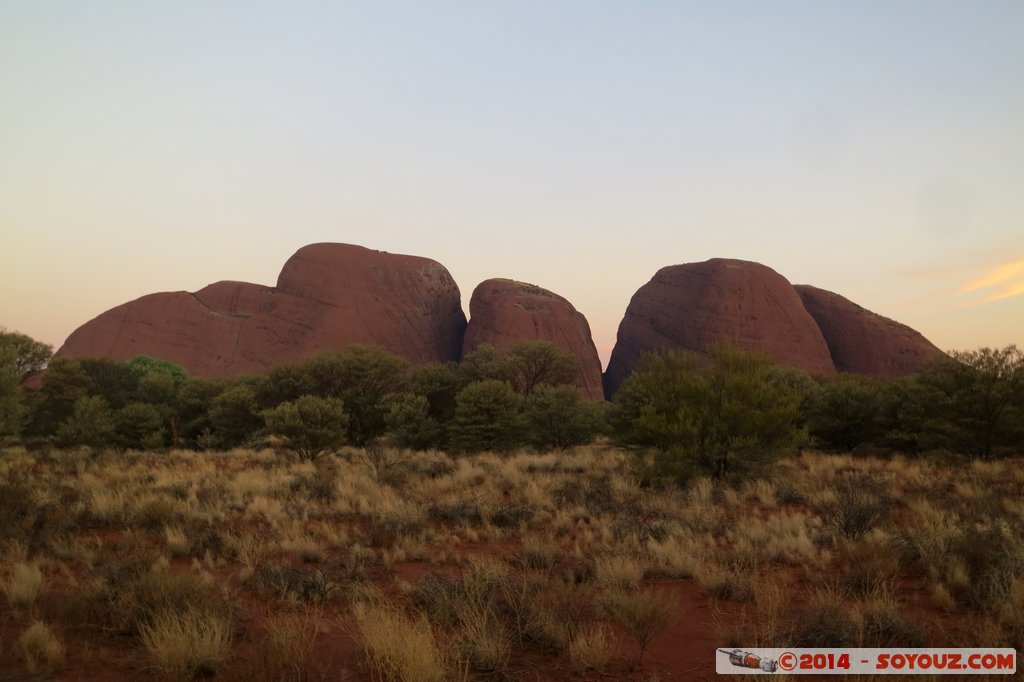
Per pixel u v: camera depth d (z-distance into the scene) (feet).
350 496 48.19
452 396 134.82
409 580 26.45
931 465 67.56
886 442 86.22
